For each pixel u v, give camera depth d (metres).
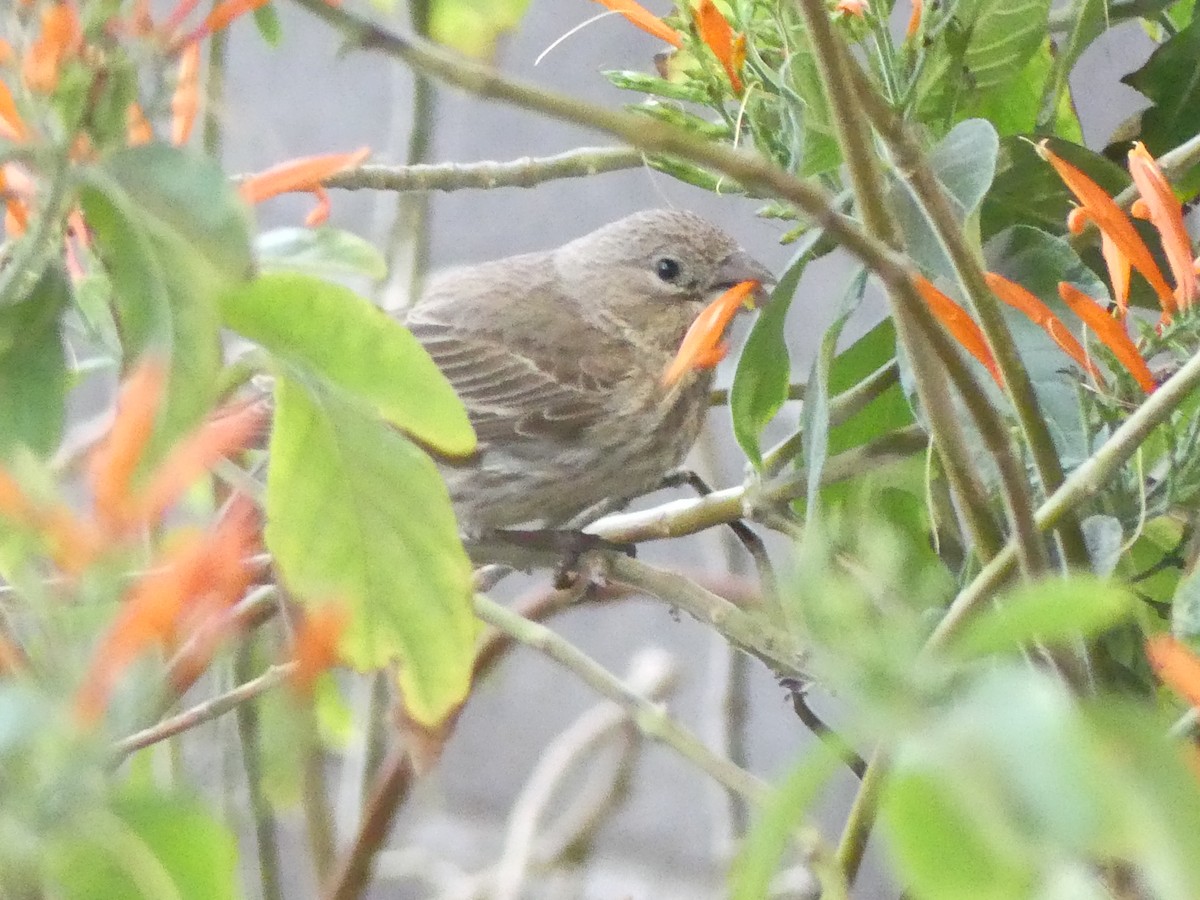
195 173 1.69
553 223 7.26
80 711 1.32
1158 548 3.18
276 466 2.17
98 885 1.28
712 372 5.45
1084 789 0.98
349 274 3.19
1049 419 2.72
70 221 2.14
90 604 1.43
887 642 1.21
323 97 6.86
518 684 7.57
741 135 3.18
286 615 2.59
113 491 1.46
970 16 3.03
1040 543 2.11
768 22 3.07
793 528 3.35
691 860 7.06
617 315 5.45
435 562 2.28
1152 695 2.56
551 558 4.29
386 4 3.35
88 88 1.76
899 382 3.40
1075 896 1.02
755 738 6.61
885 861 1.10
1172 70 3.50
